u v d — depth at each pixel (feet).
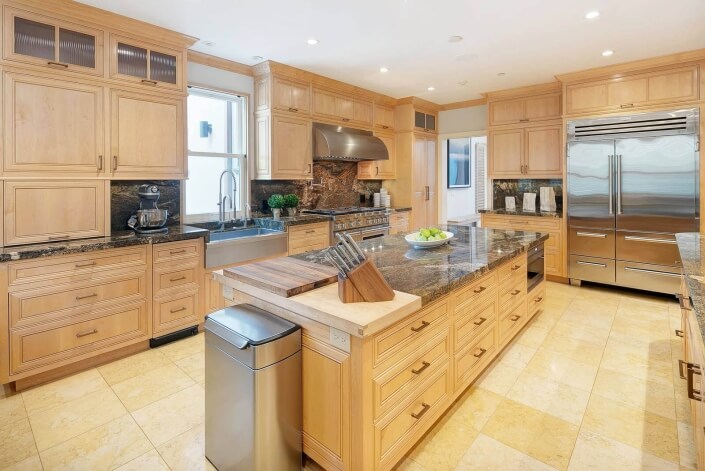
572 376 8.48
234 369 5.23
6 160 8.12
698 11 9.78
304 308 5.17
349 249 5.32
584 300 13.76
